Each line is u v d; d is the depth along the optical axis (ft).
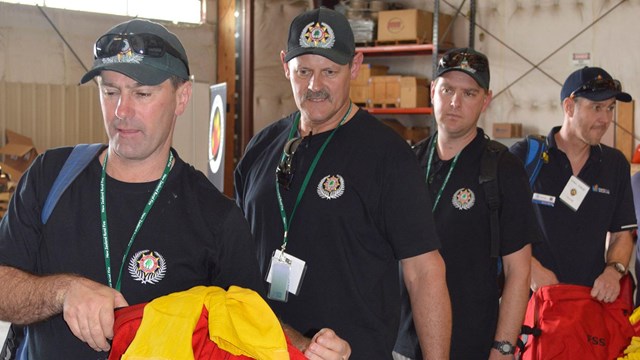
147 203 5.15
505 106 24.02
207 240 5.20
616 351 8.67
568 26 22.97
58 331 5.01
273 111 26.43
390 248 6.91
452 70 8.59
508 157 8.49
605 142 22.18
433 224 6.81
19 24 21.70
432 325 6.74
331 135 6.96
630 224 10.36
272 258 6.83
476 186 8.41
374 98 24.57
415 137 24.99
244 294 4.49
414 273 6.82
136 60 4.81
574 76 10.12
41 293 4.58
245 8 25.12
